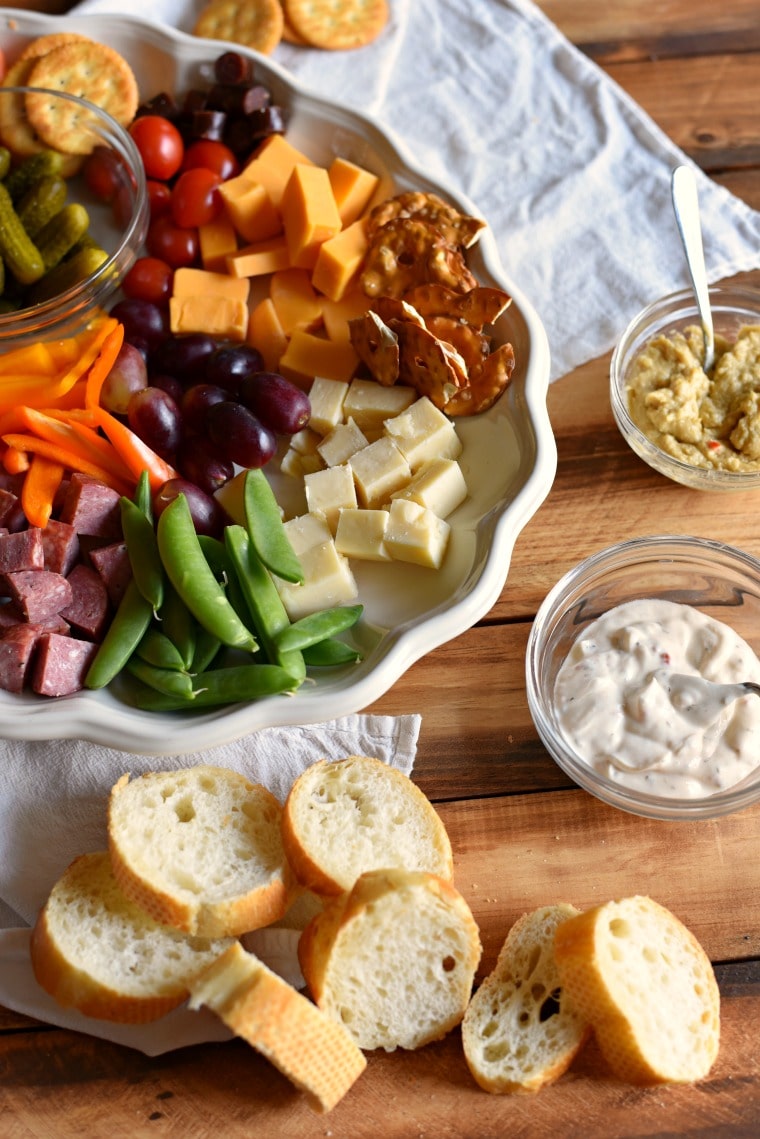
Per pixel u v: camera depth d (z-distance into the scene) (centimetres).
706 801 52
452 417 60
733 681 54
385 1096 51
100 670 53
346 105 63
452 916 49
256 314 62
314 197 61
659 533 59
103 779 55
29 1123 50
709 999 51
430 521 56
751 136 68
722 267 64
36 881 53
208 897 50
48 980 50
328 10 69
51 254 61
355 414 60
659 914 52
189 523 54
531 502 56
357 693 53
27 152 64
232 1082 51
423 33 70
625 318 63
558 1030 50
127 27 64
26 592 53
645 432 59
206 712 53
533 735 56
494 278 60
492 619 58
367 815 53
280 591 55
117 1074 51
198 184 62
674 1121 50
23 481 57
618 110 68
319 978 49
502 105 68
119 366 59
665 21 70
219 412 57
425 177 62
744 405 58
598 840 54
